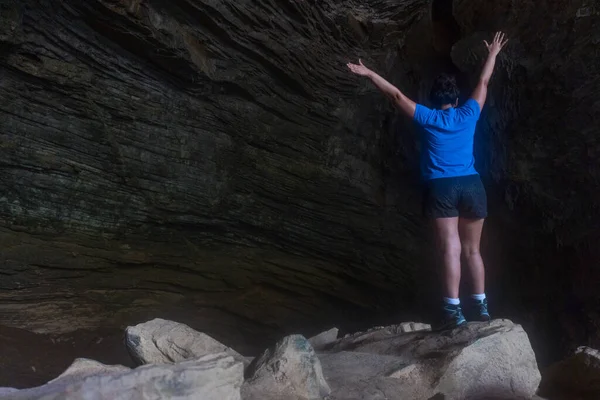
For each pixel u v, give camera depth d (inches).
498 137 648.4
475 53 647.1
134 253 453.4
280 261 553.6
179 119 456.4
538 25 603.5
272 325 546.0
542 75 607.8
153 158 446.9
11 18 332.5
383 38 578.2
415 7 585.0
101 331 428.1
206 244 504.1
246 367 144.9
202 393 99.1
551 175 629.9
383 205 617.9
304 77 524.4
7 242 379.2
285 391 122.8
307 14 491.8
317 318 578.2
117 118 420.2
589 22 570.6
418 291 632.4
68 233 410.3
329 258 583.8
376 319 610.9
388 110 609.9
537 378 157.4
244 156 509.7
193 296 498.9
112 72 405.1
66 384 94.7
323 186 569.6
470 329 166.9
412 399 139.9
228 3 435.2
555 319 609.6
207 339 155.7
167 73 432.8
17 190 378.9
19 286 386.9
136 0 377.1
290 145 541.3
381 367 156.0
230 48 465.7
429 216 184.4
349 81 563.8
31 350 364.5
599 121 588.1
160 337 153.3
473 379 147.0
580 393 162.7
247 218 521.0
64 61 378.3
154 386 95.0
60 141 392.5
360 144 605.9
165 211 464.4
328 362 163.3
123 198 437.7
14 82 361.1
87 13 370.9
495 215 668.1
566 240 613.9
